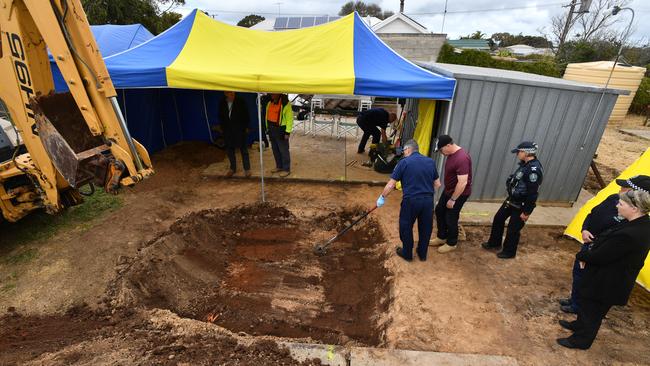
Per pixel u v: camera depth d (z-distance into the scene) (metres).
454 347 3.56
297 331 4.15
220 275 5.12
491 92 5.83
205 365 3.17
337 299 4.73
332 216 6.51
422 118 6.91
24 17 3.36
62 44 3.23
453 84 5.56
